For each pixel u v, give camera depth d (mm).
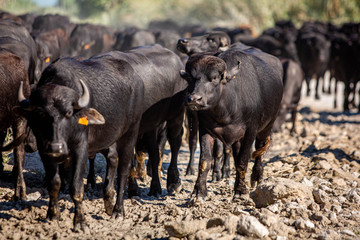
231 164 20719
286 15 95938
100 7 108438
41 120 10188
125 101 12672
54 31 36094
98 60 12812
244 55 15016
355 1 90250
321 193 13539
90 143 11836
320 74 45406
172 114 16578
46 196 14203
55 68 11180
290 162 19656
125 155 13211
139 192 15062
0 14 35812
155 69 15445
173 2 116500
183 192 15992
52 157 10352
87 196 14672
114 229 11641
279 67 17562
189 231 10773
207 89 12727
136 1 114000
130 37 43062
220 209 13203
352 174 17406
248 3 101188
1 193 14188
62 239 10664
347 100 38031
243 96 14000
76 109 10523
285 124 30297
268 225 11125
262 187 13633
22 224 11430
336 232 11070
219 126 13984
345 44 37594
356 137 25547
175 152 16578
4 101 13062
